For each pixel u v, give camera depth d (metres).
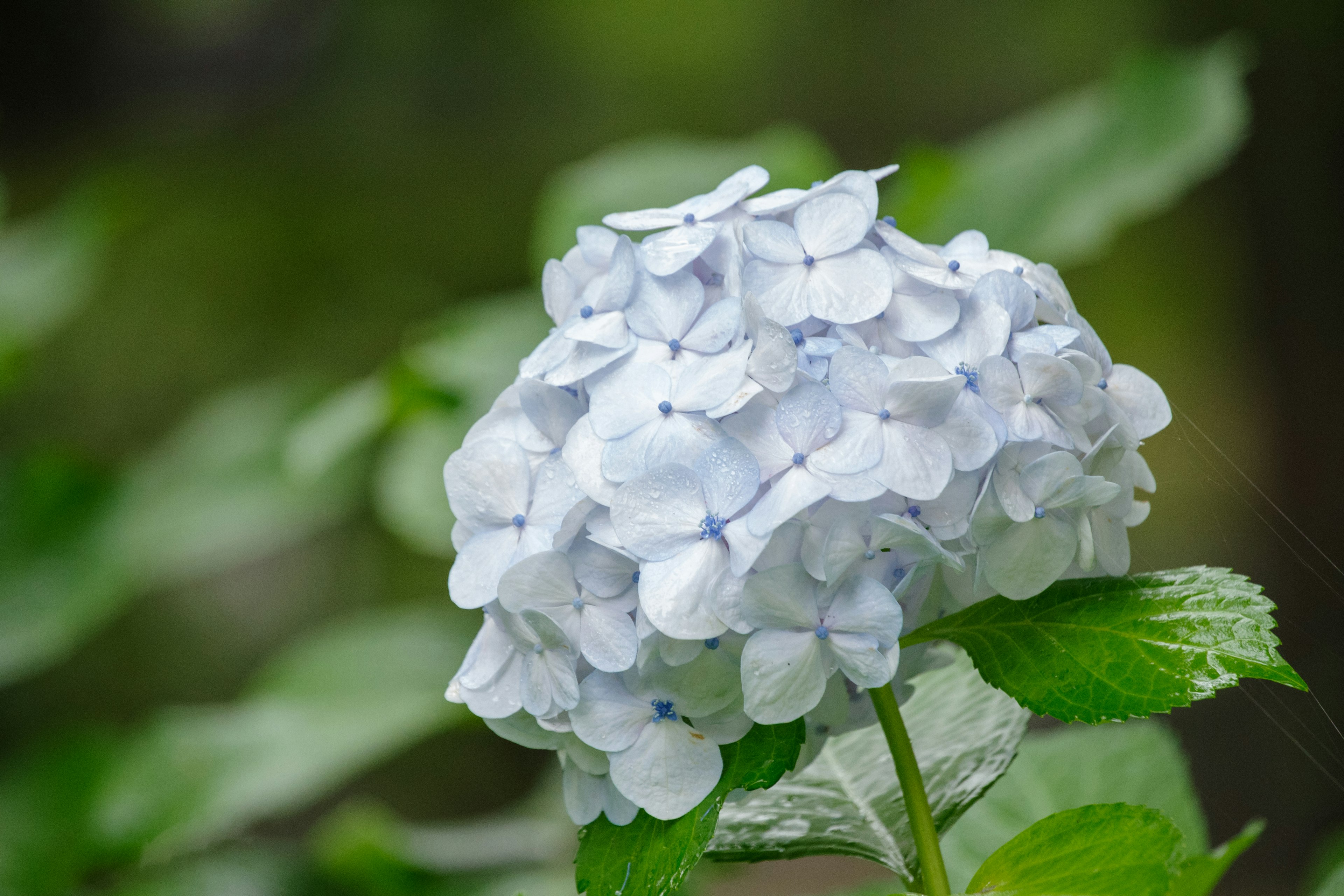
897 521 1.29
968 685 1.43
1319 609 3.88
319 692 2.59
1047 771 1.50
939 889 1.33
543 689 1.31
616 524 1.30
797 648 1.29
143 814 2.34
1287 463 4.07
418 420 2.54
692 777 1.31
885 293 1.31
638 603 1.31
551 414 1.33
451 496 1.33
